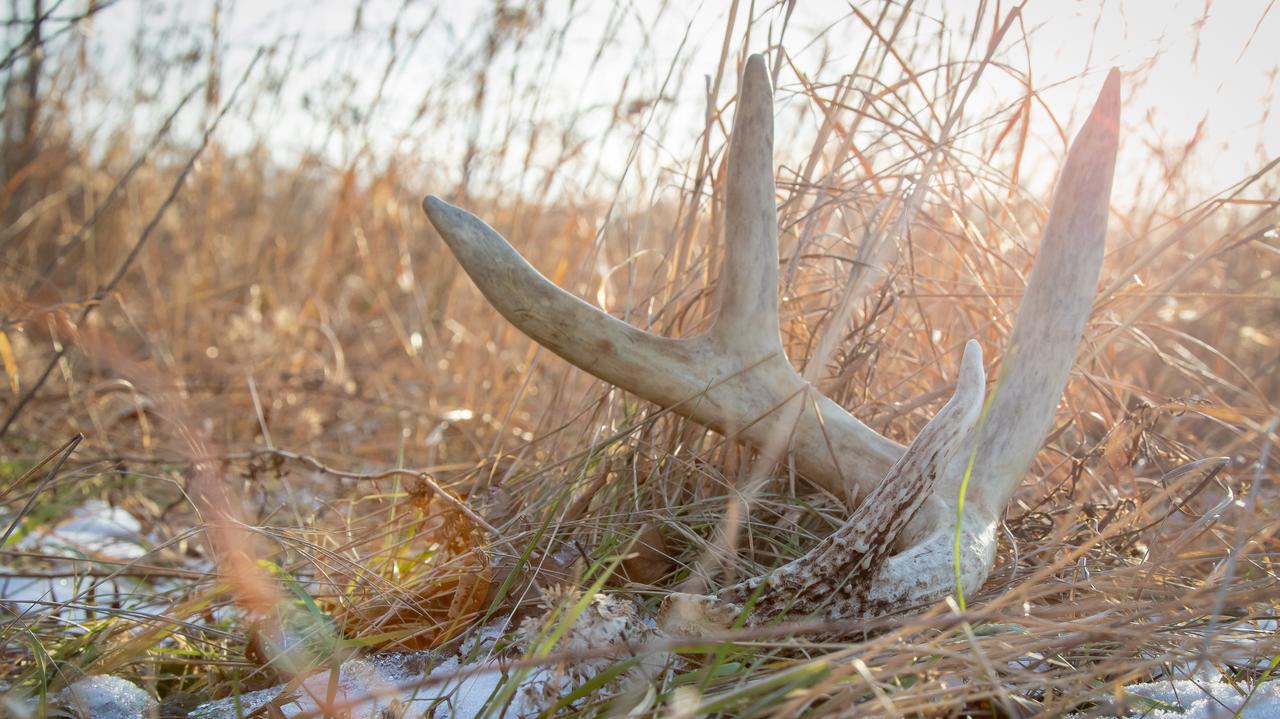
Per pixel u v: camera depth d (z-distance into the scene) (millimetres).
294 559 2043
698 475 1938
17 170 4406
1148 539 1906
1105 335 2168
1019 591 1285
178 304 3857
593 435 2062
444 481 2594
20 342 3549
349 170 3914
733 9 2072
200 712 1523
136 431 3133
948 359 2252
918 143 2309
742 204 1624
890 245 2006
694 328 2109
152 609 1996
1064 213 1638
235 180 4680
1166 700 1378
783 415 1653
